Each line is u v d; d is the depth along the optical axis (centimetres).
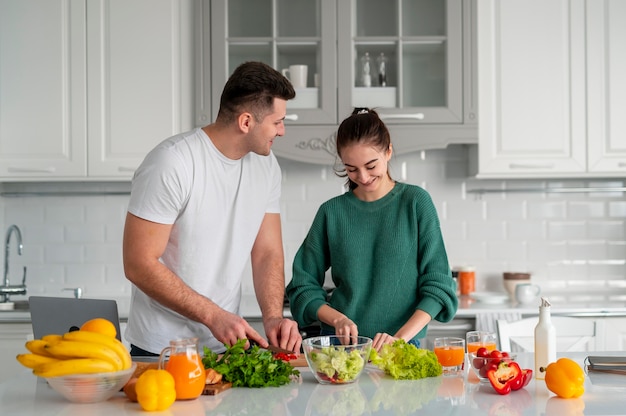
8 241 388
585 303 357
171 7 367
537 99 366
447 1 361
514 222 402
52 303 199
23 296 397
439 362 188
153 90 367
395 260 226
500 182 402
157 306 223
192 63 367
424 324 214
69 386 156
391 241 226
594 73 366
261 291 237
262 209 234
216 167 219
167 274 205
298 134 360
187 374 158
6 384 180
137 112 367
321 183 400
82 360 155
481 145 366
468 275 387
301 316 228
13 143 369
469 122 360
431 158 401
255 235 234
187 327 224
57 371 154
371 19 366
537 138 367
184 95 367
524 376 171
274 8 365
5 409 155
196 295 203
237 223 227
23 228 405
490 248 402
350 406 155
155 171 208
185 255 221
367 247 229
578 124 366
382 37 363
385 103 364
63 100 369
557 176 368
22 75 369
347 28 362
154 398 151
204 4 362
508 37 366
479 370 173
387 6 366
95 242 404
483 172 367
